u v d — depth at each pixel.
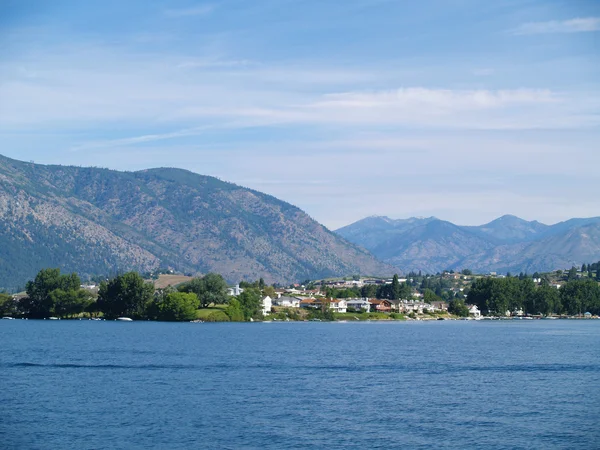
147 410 89.19
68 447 72.75
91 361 136.75
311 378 117.31
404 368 132.50
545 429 81.62
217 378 115.88
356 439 76.19
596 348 183.00
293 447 73.12
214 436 77.00
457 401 97.25
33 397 97.00
